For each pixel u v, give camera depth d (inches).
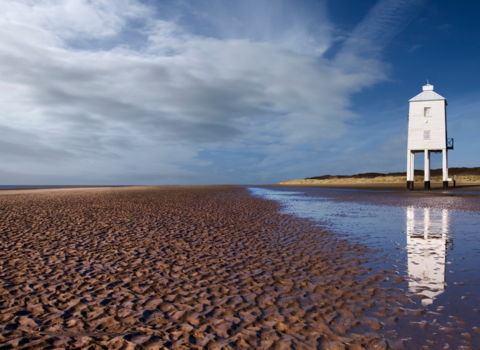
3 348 138.5
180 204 882.1
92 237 406.9
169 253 323.6
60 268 271.3
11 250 336.8
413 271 252.4
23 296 206.5
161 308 186.5
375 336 147.9
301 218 577.9
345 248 337.4
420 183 2352.4
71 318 172.9
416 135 1480.1
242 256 309.3
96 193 1552.7
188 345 142.1
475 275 239.5
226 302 194.4
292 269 263.0
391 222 514.9
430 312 173.8
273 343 143.1
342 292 207.6
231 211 699.4
